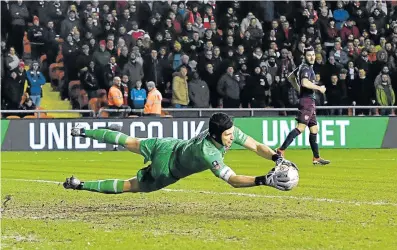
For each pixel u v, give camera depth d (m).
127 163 47.28
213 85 62.88
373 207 25.45
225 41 65.50
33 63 61.78
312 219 22.55
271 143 59.59
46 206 25.92
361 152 56.84
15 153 55.78
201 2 68.56
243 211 24.38
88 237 19.56
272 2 69.38
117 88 59.88
